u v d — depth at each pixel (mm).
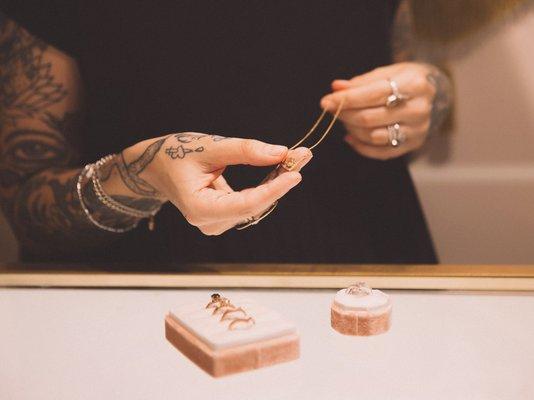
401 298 769
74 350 682
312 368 645
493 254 875
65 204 796
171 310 686
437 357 666
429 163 854
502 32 813
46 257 879
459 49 822
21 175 848
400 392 620
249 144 620
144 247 886
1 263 823
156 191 730
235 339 628
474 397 615
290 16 821
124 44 828
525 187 850
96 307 756
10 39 815
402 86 811
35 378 642
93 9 814
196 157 641
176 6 817
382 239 879
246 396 612
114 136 858
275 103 846
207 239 885
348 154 856
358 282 726
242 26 824
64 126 848
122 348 683
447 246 878
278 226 879
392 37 831
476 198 860
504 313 739
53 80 831
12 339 700
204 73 838
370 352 671
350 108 826
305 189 867
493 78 823
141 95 847
